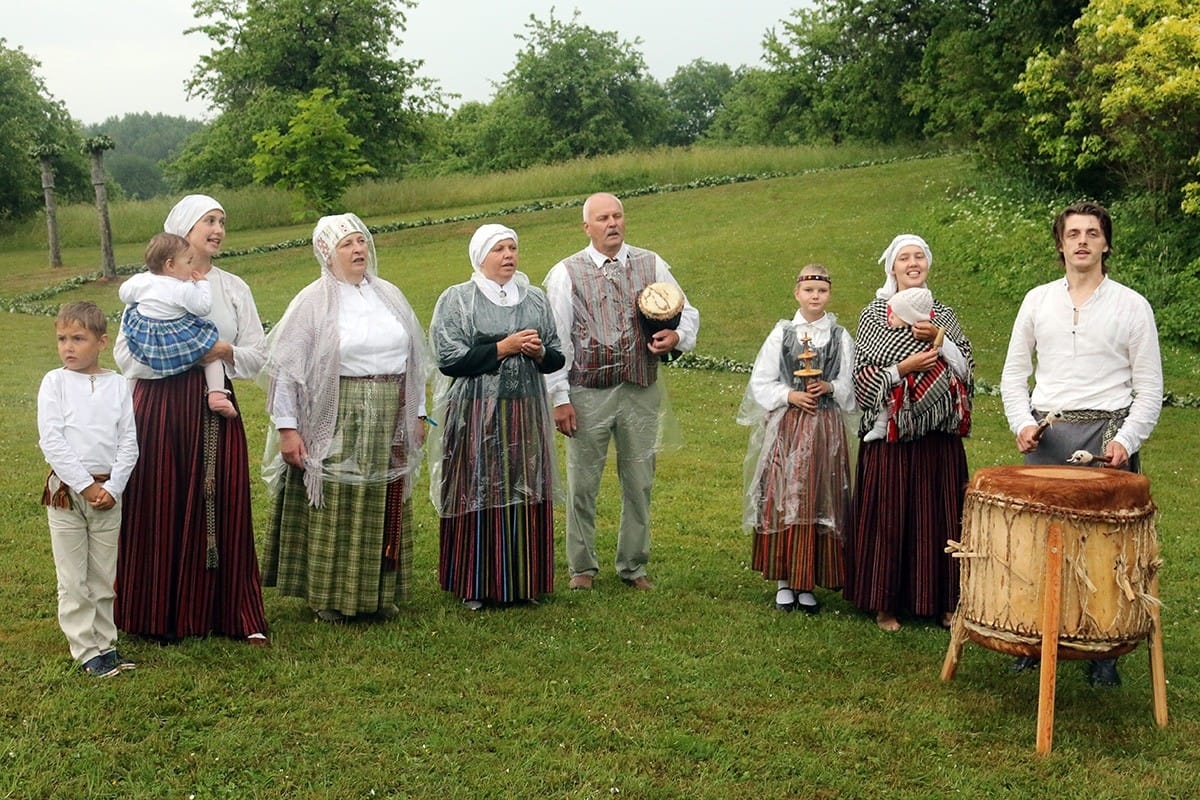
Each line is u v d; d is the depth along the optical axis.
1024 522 4.28
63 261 25.69
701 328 15.21
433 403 5.75
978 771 4.04
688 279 17.64
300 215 29.48
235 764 3.90
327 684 4.57
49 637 4.95
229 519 4.98
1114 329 4.84
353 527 5.26
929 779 3.98
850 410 5.80
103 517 4.59
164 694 4.41
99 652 4.62
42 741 4.00
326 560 5.27
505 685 4.63
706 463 9.03
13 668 4.61
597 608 5.68
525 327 5.64
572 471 6.01
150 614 4.89
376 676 4.66
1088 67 16.06
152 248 4.90
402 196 30.91
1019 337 5.12
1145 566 4.32
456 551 5.63
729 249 19.22
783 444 5.73
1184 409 11.50
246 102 41.00
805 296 5.84
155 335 4.84
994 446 9.62
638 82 58.72
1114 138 16.23
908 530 5.48
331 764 3.94
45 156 24.30
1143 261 15.39
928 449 5.47
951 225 18.53
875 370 5.46
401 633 5.18
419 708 4.39
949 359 5.49
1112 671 4.87
